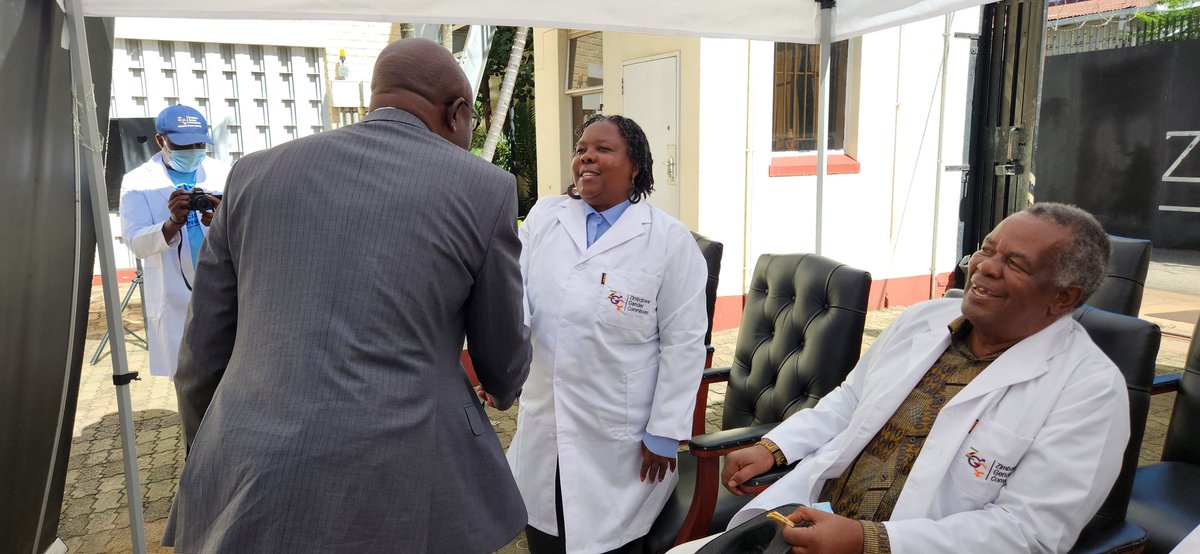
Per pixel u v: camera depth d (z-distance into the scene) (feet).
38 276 7.60
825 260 8.02
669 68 20.06
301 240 4.50
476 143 34.53
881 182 21.74
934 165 22.34
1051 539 4.60
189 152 11.48
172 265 11.32
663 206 20.93
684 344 6.96
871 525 4.68
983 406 5.00
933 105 21.97
